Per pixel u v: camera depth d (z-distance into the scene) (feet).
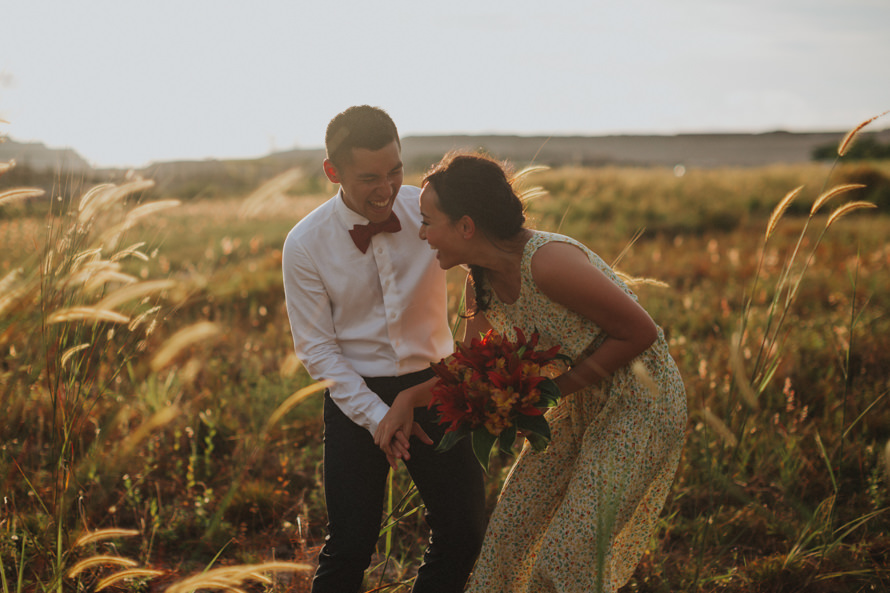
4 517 8.81
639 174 82.33
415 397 7.57
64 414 8.03
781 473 11.99
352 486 7.75
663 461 7.38
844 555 9.89
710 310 23.07
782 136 411.34
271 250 35.40
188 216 47.55
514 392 6.90
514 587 8.04
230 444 13.69
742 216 54.49
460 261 7.41
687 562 10.02
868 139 99.81
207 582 5.44
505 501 7.98
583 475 7.22
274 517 11.30
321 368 7.93
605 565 6.86
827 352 17.75
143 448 12.50
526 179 8.22
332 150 7.57
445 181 7.11
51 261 7.56
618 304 6.82
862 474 12.36
